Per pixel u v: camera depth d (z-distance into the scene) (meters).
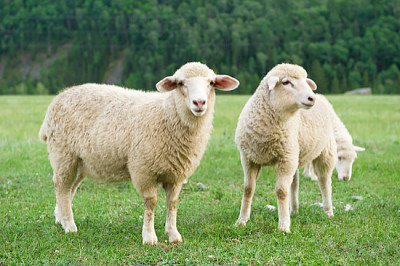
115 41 110.69
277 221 6.99
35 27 132.50
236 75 79.44
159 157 5.89
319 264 5.24
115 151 6.08
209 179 10.05
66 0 133.62
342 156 9.29
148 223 6.02
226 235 6.31
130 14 113.50
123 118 6.12
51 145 6.57
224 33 94.12
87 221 6.96
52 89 95.56
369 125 20.59
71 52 107.88
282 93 6.25
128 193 8.91
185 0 116.12
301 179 10.25
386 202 8.22
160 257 5.48
